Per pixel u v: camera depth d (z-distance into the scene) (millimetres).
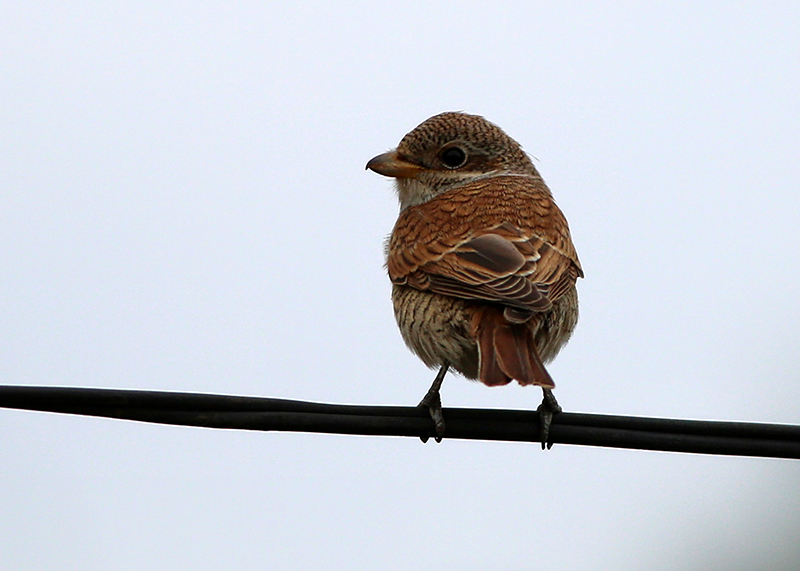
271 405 9055
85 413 8578
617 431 9508
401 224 11406
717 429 9406
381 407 9492
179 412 8781
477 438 9633
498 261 10273
